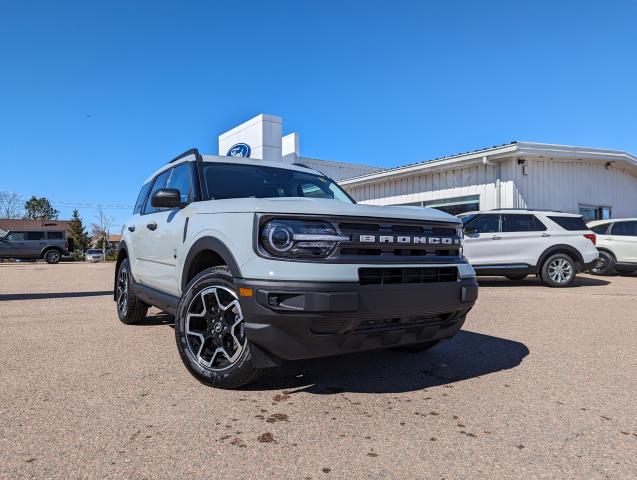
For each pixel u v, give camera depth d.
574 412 2.87
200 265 3.61
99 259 45.84
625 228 12.55
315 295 2.70
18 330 5.18
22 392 3.14
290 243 2.81
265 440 2.46
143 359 3.95
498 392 3.21
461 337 4.91
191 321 3.35
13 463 2.20
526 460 2.27
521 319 5.96
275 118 17.80
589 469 2.19
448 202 15.37
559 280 9.99
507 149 13.29
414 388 3.28
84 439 2.45
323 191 4.70
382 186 17.78
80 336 4.86
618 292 8.98
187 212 3.83
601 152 14.53
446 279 3.28
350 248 2.89
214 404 2.94
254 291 2.81
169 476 2.10
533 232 10.08
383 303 2.86
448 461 2.25
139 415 2.76
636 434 2.57
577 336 4.96
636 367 3.83
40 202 88.75
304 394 3.14
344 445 2.41
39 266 23.95
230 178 4.27
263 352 2.90
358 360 3.98
